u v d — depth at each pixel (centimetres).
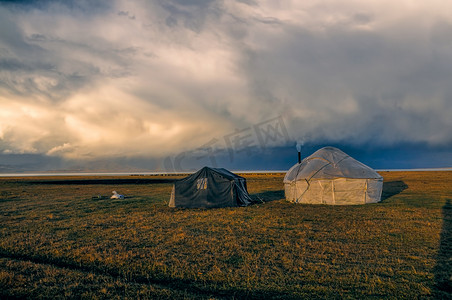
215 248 946
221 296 600
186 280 684
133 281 684
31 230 1268
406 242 995
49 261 838
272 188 3728
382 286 632
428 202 2025
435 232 1130
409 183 3859
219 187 2070
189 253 899
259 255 862
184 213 1752
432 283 646
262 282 661
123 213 1773
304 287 630
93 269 768
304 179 2178
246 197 2269
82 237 1130
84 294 602
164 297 592
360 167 2159
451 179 4653
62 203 2291
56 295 604
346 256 841
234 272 728
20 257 877
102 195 3031
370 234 1115
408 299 572
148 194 3181
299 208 1889
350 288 627
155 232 1209
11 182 5272
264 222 1402
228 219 1505
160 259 838
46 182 5512
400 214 1555
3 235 1169
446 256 840
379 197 2147
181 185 2102
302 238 1064
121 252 907
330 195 2084
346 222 1358
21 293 610
